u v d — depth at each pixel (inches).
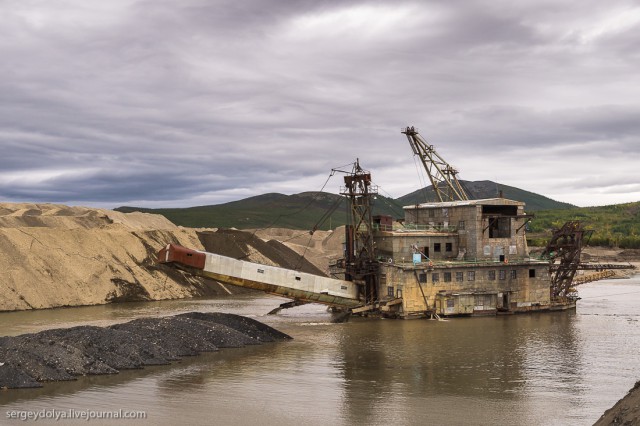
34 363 1871.3
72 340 2043.6
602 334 2679.6
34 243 3747.5
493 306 3270.2
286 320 3132.4
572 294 3843.5
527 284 3371.1
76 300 3607.3
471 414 1589.6
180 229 4990.2
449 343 2488.9
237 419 1558.8
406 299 3125.0
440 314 3179.1
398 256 3282.5
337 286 3250.5
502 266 3314.5
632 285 5172.2
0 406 1621.6
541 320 3095.5
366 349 2372.0
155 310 3440.0
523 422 1531.7
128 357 2050.9
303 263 5502.0
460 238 3425.2
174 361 2138.3
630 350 2338.8
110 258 4015.8
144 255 4288.9
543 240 7416.3
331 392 1784.0
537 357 2223.2
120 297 3833.7
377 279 3302.2
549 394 1756.9
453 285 3225.9
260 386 1839.3
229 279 3041.3
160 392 1768.0
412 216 3718.0
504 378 1931.6
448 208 3491.6
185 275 4338.1
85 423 1514.5
